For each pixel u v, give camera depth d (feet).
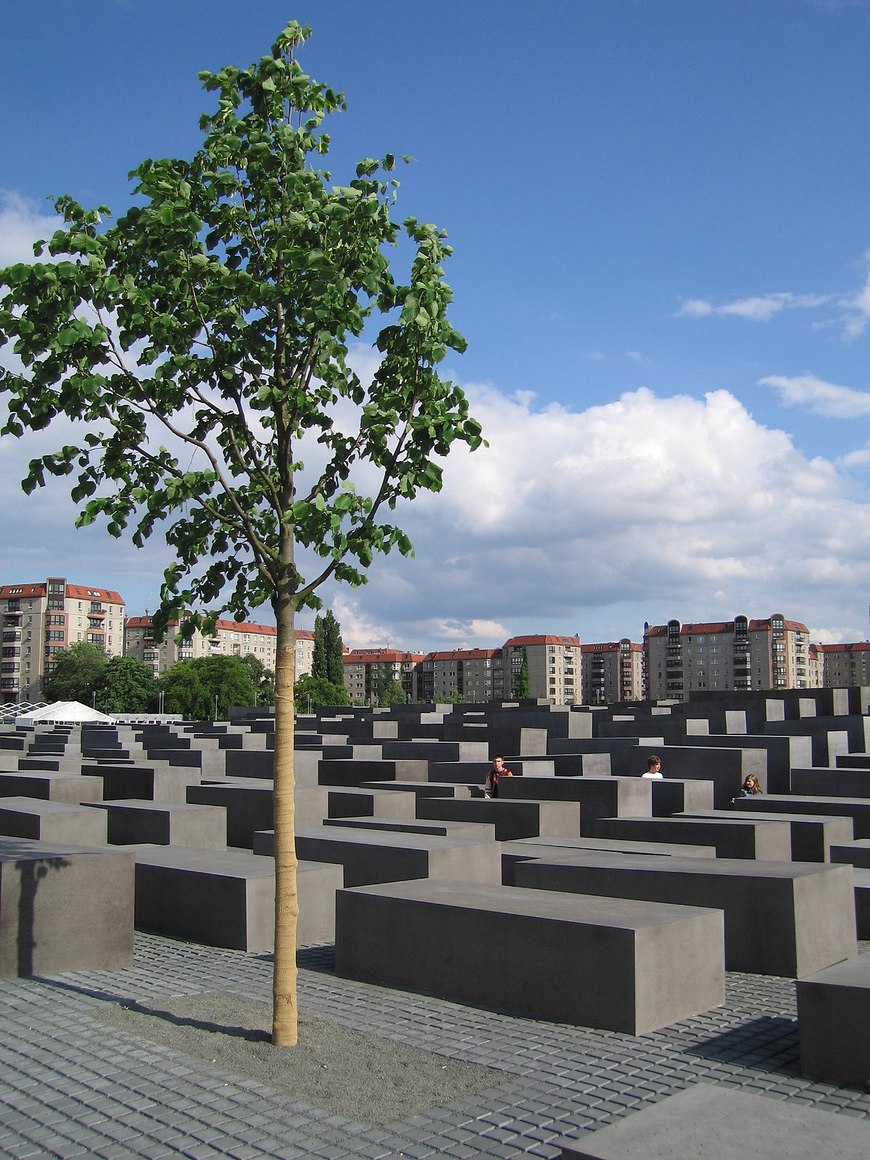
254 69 24.77
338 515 23.06
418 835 43.04
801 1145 13.80
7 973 29.99
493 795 60.64
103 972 31.17
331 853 41.04
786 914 31.22
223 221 25.32
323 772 76.59
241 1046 23.25
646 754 71.67
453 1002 27.58
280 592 24.32
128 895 32.30
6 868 30.04
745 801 54.49
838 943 32.91
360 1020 25.71
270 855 43.50
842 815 51.57
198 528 26.63
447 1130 18.52
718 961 27.43
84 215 23.86
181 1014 26.00
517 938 26.84
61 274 22.20
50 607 504.02
